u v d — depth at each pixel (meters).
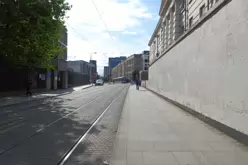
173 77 17.47
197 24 10.75
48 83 38.69
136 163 5.21
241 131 6.64
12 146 6.68
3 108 15.64
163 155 5.69
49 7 17.50
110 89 46.09
